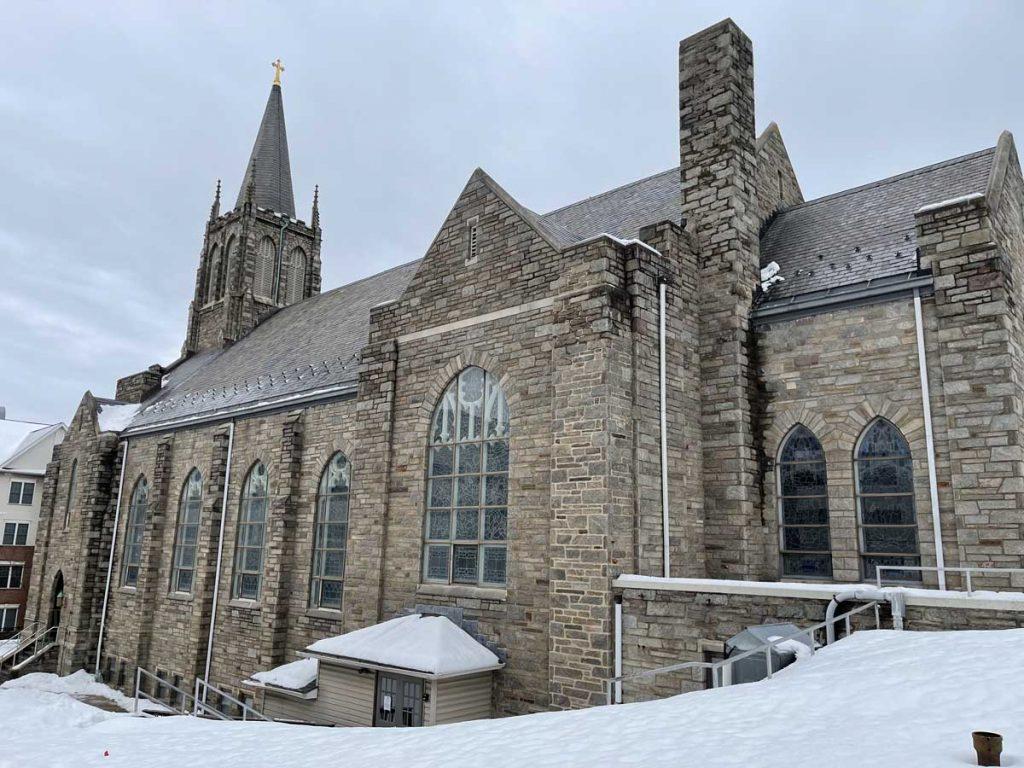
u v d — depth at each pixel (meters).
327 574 24.56
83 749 12.68
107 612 34.94
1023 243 18.38
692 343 18.80
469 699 16.61
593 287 16.78
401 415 21.11
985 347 14.84
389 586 20.14
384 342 22.02
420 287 21.39
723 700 9.43
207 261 50.16
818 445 17.48
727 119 20.30
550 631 15.95
